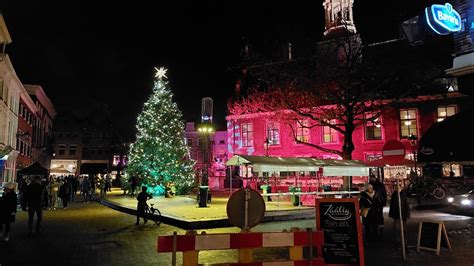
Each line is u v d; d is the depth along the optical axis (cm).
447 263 815
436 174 2811
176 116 3012
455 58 868
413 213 1800
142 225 1459
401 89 2277
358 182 2988
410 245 1019
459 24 851
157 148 2852
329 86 2228
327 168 1956
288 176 2927
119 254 940
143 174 2855
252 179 2689
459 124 535
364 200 1096
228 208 543
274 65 2397
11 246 1045
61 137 6912
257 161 1752
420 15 899
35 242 1105
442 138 541
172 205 2039
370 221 1088
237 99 3906
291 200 2191
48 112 6234
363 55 2219
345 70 2178
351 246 698
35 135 5056
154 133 2891
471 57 830
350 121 2214
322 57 2236
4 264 837
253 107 3625
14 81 3544
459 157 515
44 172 2539
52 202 2202
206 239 509
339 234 711
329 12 3550
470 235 1151
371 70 2106
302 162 1914
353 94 2222
